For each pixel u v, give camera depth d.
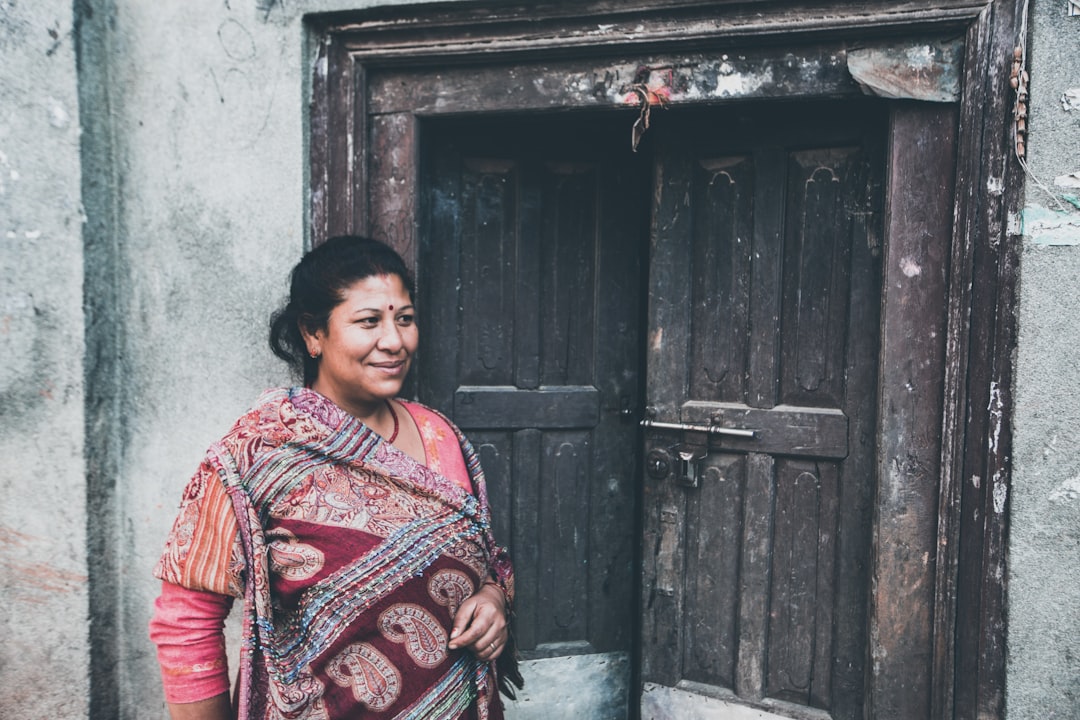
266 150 2.07
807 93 1.80
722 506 2.14
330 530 1.20
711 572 2.16
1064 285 1.62
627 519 2.43
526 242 2.28
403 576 1.23
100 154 2.13
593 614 2.43
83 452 2.13
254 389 2.13
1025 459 1.66
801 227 1.98
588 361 2.37
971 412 1.71
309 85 2.07
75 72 2.04
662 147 2.11
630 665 2.46
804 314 2.00
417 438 1.45
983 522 1.71
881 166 1.87
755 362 2.06
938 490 1.76
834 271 1.95
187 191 2.13
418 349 2.15
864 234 1.90
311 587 1.19
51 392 2.12
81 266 2.09
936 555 1.76
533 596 2.38
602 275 2.34
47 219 2.08
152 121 2.13
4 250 2.09
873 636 1.84
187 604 1.21
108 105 2.14
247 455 1.21
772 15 1.78
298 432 1.22
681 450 2.16
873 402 1.91
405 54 2.00
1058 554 1.66
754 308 2.05
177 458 2.20
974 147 1.67
